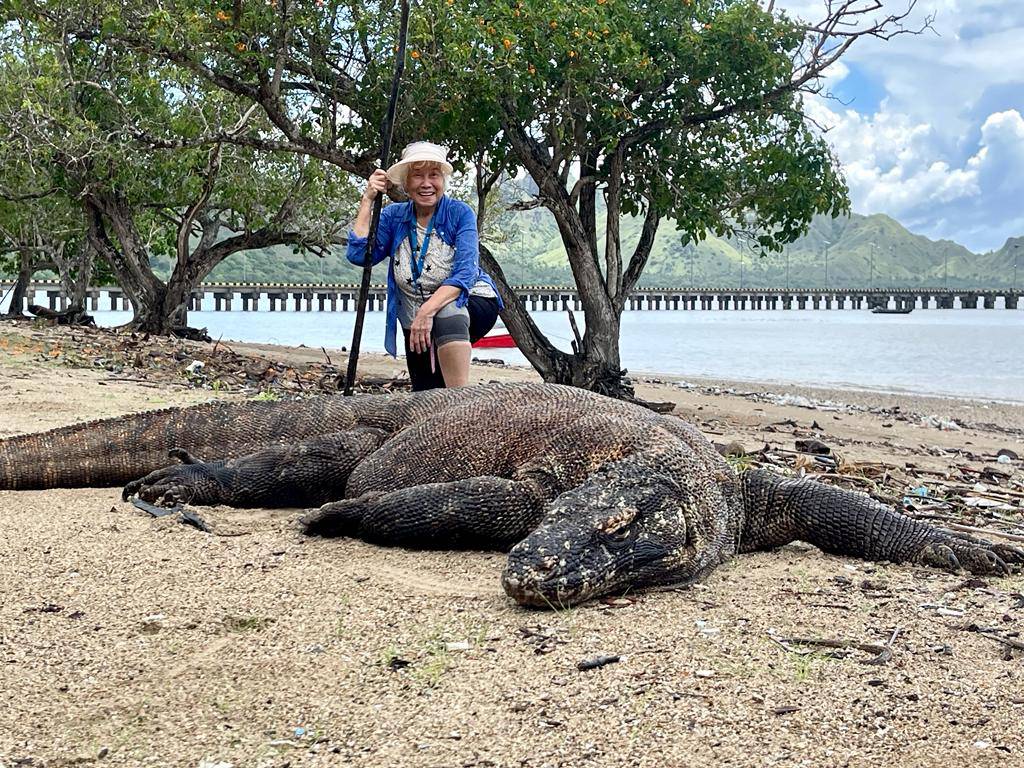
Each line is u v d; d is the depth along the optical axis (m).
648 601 2.72
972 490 5.24
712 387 14.57
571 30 8.85
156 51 9.52
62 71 13.34
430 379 4.67
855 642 2.42
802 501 3.37
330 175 15.88
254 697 2.10
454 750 1.88
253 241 16.00
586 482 2.96
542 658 2.30
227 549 3.14
